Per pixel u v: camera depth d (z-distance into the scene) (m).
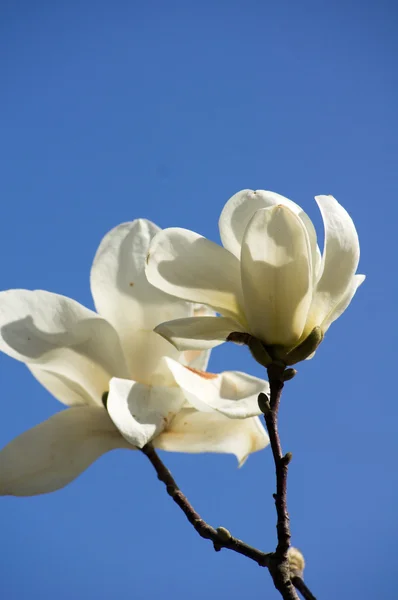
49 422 1.22
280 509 1.13
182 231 1.17
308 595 1.17
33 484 1.21
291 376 1.15
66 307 1.23
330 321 1.16
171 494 1.19
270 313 1.15
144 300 1.24
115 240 1.25
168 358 1.19
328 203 1.16
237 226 1.17
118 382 1.21
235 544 1.15
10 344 1.22
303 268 1.14
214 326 1.16
